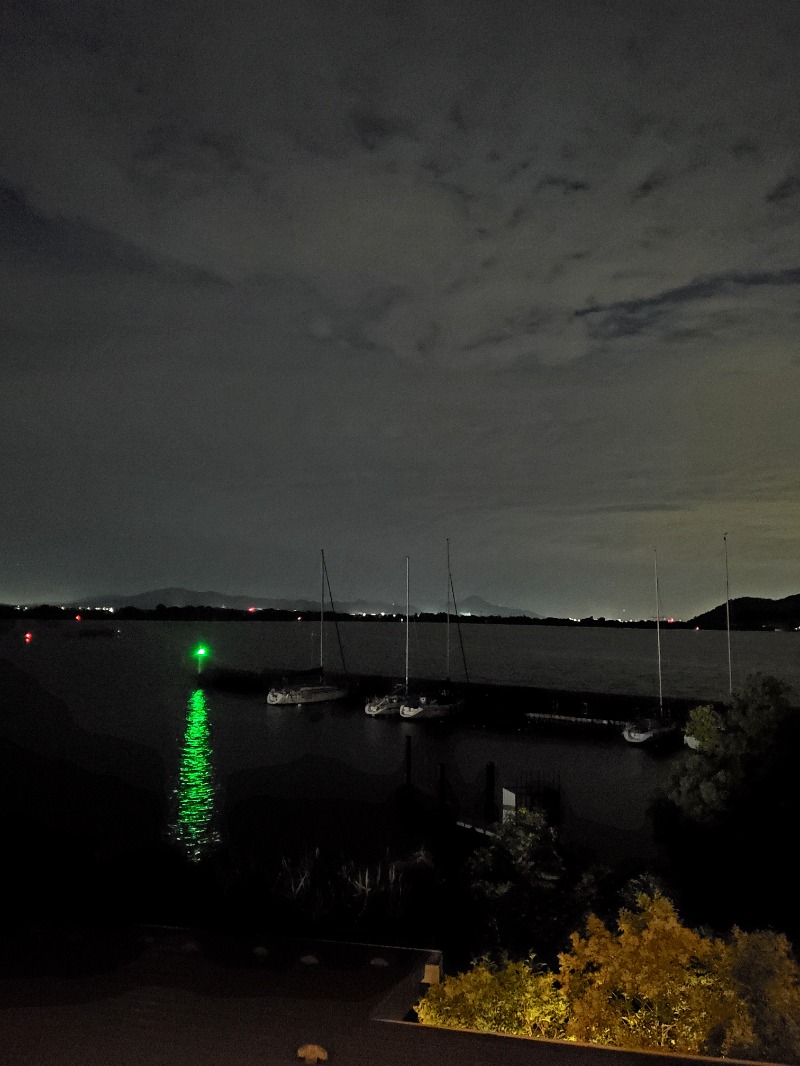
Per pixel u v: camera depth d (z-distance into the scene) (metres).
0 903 12.54
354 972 7.87
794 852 21.30
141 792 35.84
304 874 17.97
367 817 30.83
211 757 49.75
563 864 18.41
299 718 69.62
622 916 9.07
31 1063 5.57
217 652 180.38
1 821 23.75
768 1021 7.67
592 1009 7.73
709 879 20.95
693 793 24.61
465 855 22.98
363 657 166.62
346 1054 5.72
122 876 16.00
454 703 68.00
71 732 58.38
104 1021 6.45
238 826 29.05
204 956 8.28
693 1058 5.59
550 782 39.41
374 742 56.91
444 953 13.83
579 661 155.62
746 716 25.52
